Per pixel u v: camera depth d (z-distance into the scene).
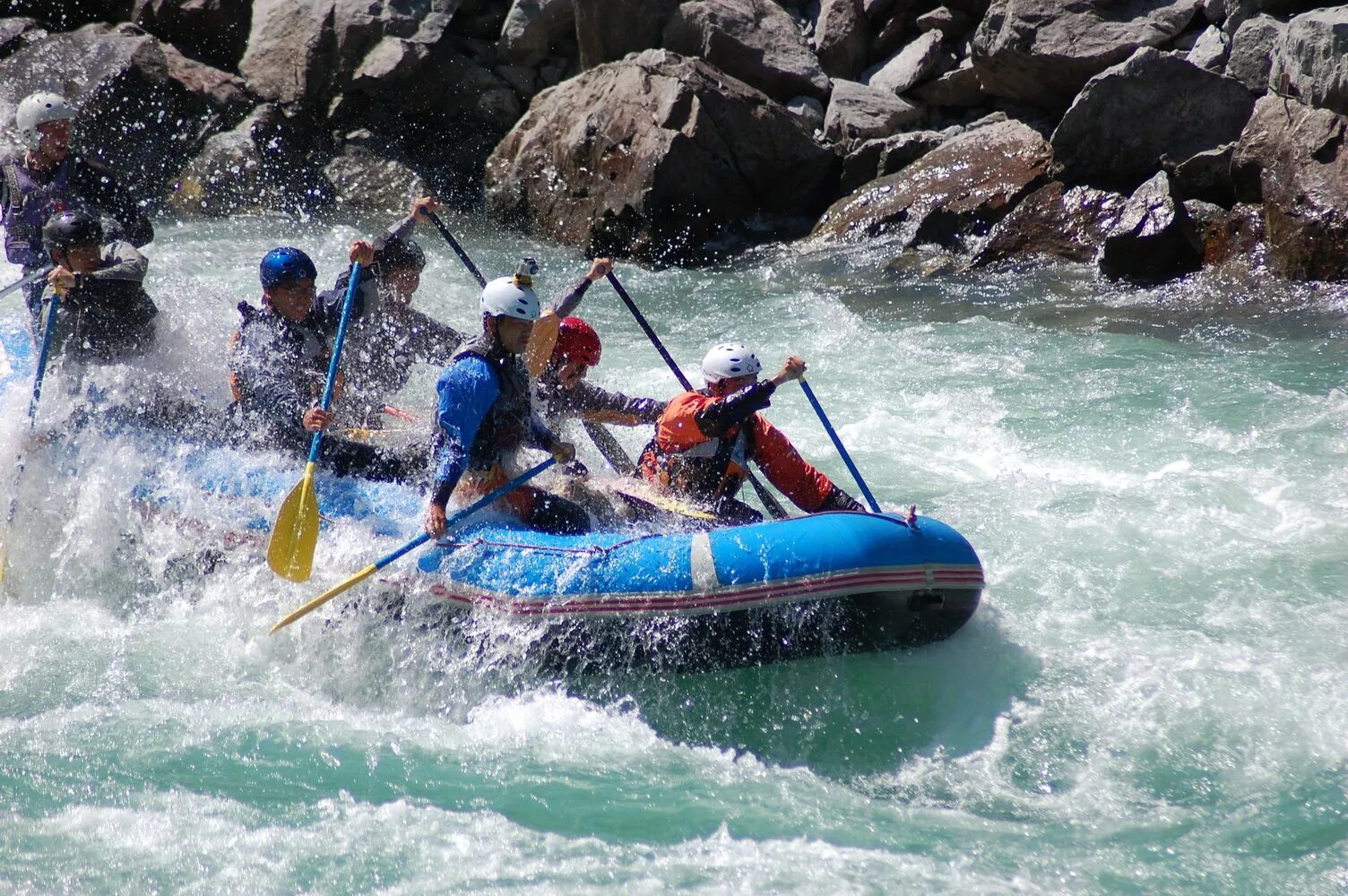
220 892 15.73
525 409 20.09
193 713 19.62
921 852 16.47
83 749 18.61
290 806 17.42
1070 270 42.69
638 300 43.06
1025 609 21.69
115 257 24.05
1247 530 24.11
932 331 37.72
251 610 21.58
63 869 16.09
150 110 54.25
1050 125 48.31
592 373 34.69
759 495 21.56
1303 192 38.69
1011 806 17.38
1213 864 16.06
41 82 53.03
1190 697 19.09
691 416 20.39
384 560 19.47
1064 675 19.84
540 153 51.66
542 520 20.64
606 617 19.09
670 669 19.33
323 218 52.88
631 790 17.84
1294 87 40.22
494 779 18.09
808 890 15.66
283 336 22.77
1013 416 30.69
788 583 18.64
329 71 56.22
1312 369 32.25
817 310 40.34
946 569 19.06
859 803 17.58
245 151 53.62
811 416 31.48
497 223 52.78
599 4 53.91
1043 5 47.09
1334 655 19.94
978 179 46.16
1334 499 25.17
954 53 52.38
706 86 48.38
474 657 19.88
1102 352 34.72
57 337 23.97
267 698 20.17
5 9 58.59
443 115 56.94
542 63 58.00
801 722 19.17
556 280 45.22
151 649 21.42
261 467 22.20
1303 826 16.56
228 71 58.50
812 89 53.19
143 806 17.36
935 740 18.73
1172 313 37.69
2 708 19.70
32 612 22.62
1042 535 24.27
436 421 19.55
